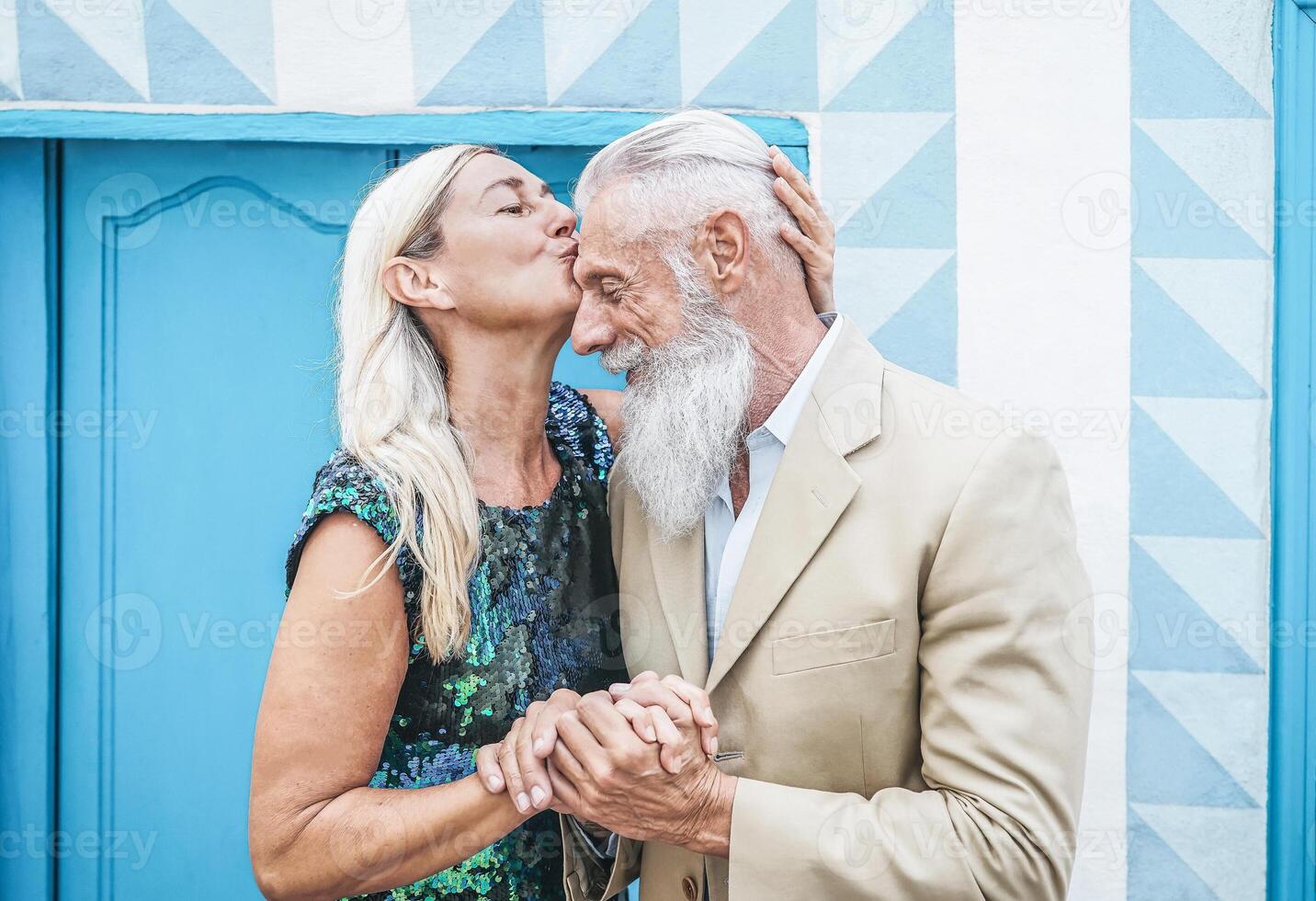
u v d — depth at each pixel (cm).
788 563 135
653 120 187
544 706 139
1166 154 187
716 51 187
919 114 187
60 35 185
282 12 186
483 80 187
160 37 186
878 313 189
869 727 133
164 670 196
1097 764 189
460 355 153
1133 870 189
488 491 151
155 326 195
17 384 193
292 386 195
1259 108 186
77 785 195
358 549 137
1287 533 187
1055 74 187
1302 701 187
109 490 196
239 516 196
